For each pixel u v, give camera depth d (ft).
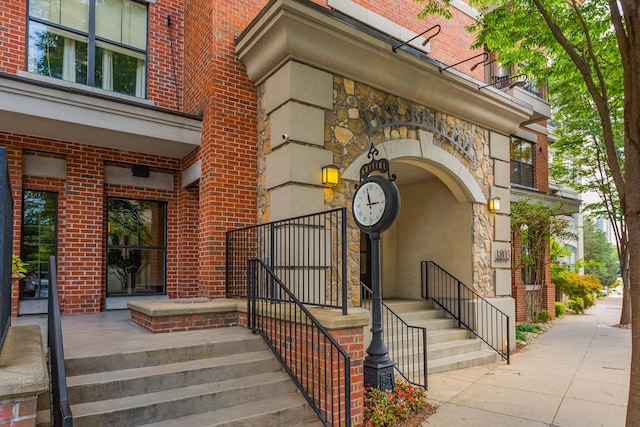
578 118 40.16
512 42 21.66
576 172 44.75
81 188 23.13
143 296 25.46
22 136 21.50
